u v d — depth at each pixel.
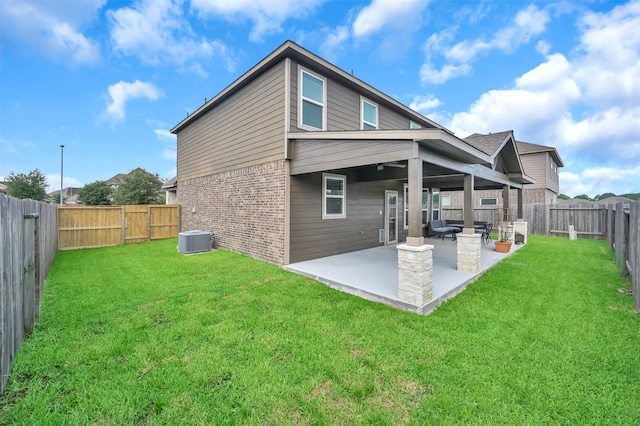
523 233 10.62
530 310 4.11
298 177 6.86
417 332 3.43
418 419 2.09
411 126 10.58
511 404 2.23
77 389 2.34
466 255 6.11
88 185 30.91
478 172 6.71
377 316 3.92
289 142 6.49
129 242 10.70
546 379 2.52
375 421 2.07
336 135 5.39
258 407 2.19
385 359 2.84
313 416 2.11
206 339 3.20
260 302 4.39
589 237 13.01
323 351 2.98
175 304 4.25
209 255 8.08
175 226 12.11
